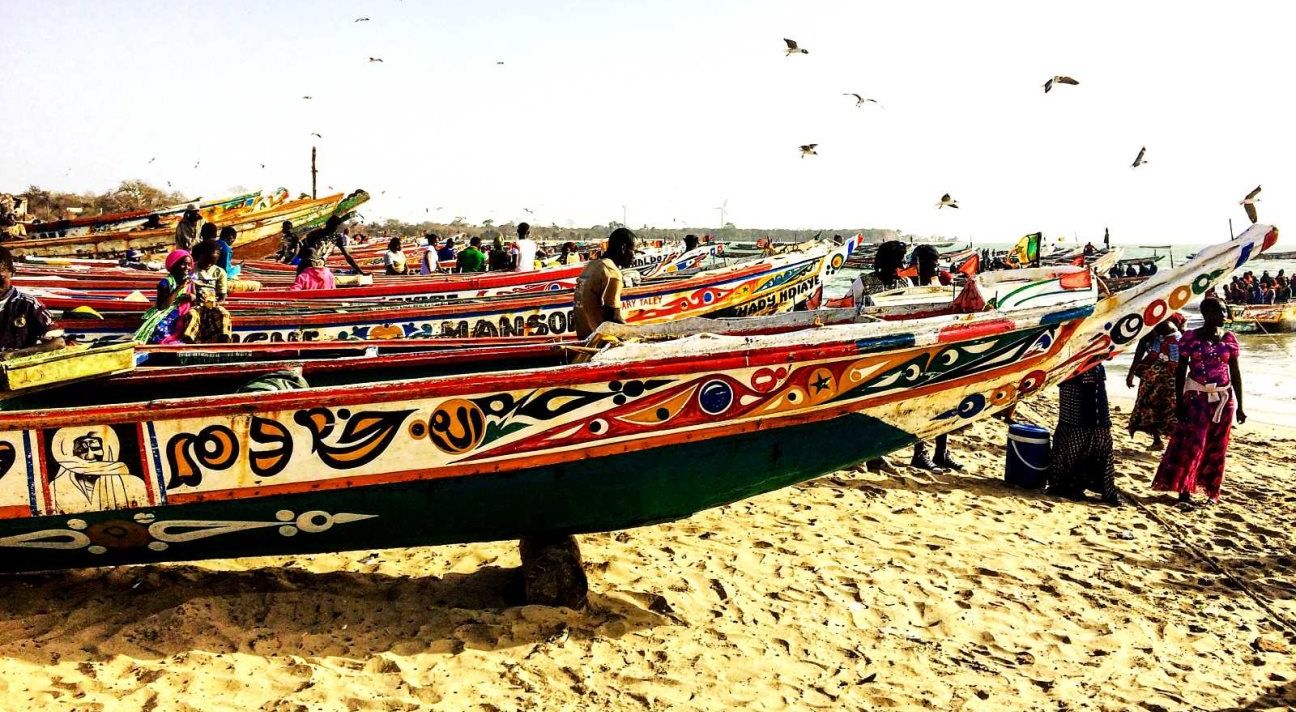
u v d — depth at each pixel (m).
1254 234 5.21
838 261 14.94
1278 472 9.56
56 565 4.42
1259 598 5.80
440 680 3.98
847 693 4.23
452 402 4.28
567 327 11.34
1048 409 13.59
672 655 4.43
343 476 4.25
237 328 9.80
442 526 4.56
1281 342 24.64
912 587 5.59
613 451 4.48
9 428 4.00
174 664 3.89
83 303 10.22
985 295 5.36
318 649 4.16
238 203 21.72
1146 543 6.82
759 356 4.52
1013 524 7.09
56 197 43.59
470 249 18.06
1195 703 4.37
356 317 10.27
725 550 5.96
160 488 4.13
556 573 4.72
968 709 4.16
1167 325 9.91
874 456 5.02
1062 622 5.27
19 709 3.46
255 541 4.45
